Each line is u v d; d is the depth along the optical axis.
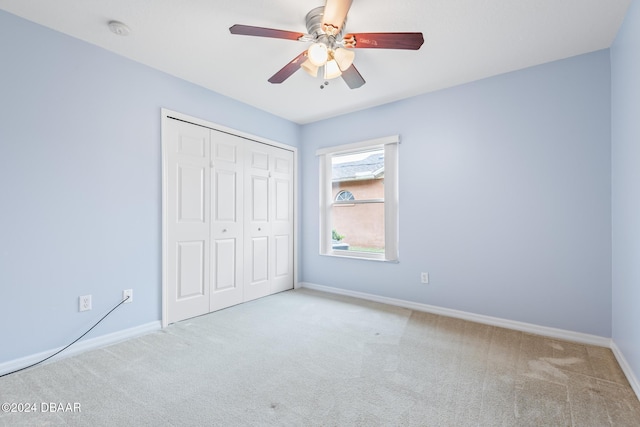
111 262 2.33
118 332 2.37
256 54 2.38
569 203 2.38
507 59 2.43
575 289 2.36
